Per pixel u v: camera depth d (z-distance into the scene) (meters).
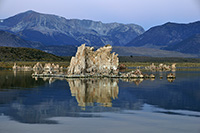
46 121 33.41
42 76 107.44
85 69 111.12
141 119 34.59
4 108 40.84
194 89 66.19
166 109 40.69
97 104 44.31
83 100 48.09
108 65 118.81
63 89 64.00
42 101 46.91
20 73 126.62
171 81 89.31
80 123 32.56
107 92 59.09
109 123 32.62
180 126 31.53
